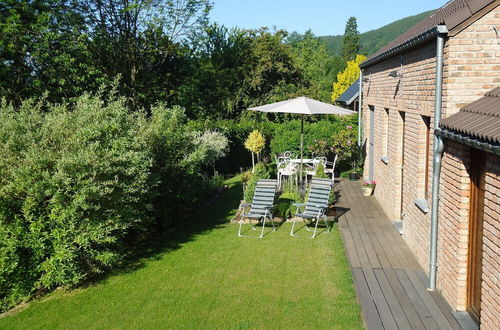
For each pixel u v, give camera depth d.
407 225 8.81
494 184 4.85
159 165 10.65
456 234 5.99
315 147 18.34
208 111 29.62
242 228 10.87
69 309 6.79
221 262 8.53
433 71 6.95
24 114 7.83
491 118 5.09
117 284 7.68
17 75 17.69
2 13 17.89
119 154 7.82
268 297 6.88
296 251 8.95
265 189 10.77
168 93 26.08
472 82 6.26
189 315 6.40
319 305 6.50
